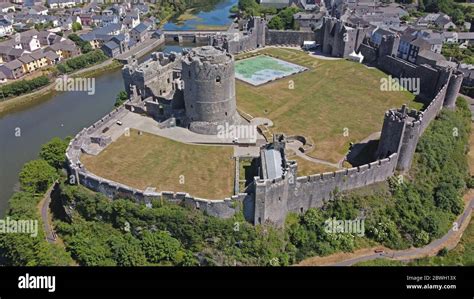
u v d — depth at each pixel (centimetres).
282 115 11438
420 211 8606
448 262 7756
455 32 19162
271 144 8794
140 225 7744
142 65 12088
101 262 7425
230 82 9875
